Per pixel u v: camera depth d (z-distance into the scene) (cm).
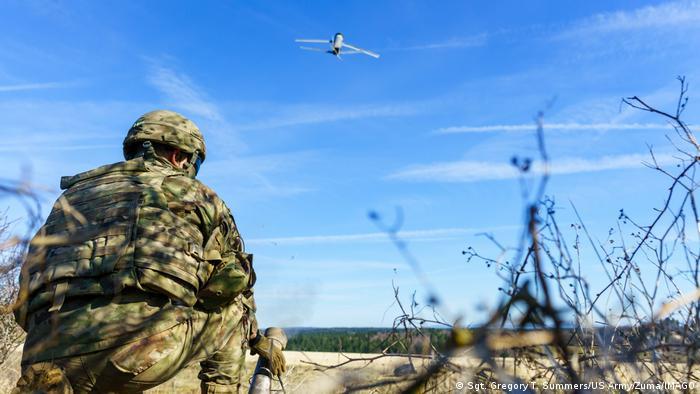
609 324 227
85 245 309
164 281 311
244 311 369
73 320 301
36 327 307
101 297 306
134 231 315
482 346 134
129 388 306
